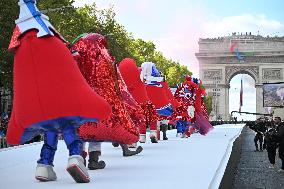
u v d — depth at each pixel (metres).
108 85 9.55
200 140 21.89
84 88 7.59
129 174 8.79
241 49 154.62
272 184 15.08
